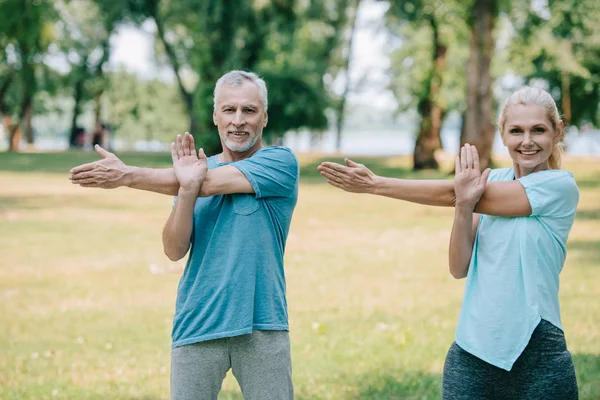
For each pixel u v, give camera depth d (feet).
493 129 79.25
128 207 59.36
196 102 103.35
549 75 110.32
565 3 88.84
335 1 149.28
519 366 10.59
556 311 10.78
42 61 141.79
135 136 224.53
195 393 11.27
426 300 27.78
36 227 47.75
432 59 99.25
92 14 148.87
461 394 10.84
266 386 11.27
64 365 20.21
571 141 130.72
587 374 18.54
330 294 28.86
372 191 11.40
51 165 107.04
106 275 32.94
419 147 99.35
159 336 23.11
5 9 119.75
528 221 10.77
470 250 11.20
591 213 53.42
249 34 100.63
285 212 11.76
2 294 29.25
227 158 12.06
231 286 11.13
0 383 18.65
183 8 104.78
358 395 17.62
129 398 17.65
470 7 80.84
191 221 11.31
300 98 102.37
